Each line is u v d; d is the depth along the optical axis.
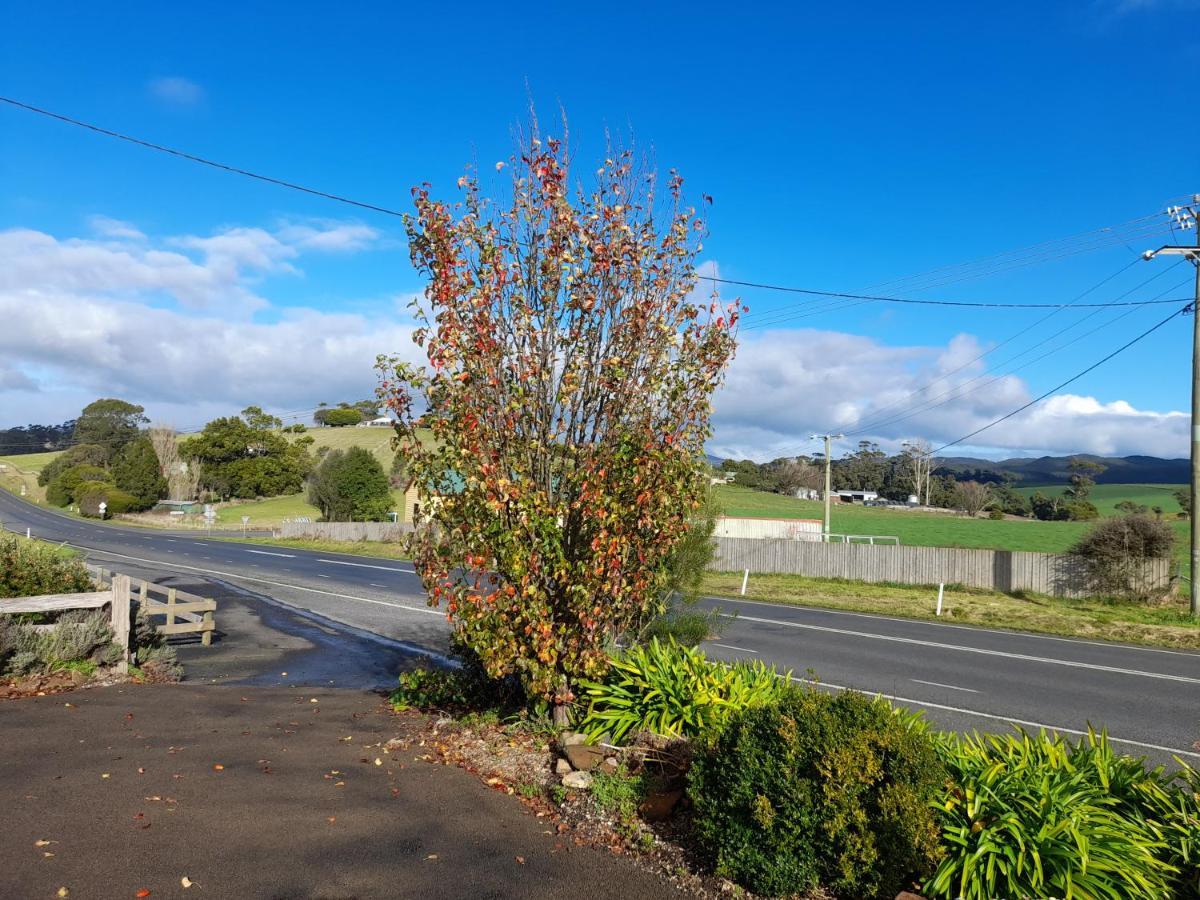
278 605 19.94
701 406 6.79
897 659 14.67
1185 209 21.88
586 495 6.38
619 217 6.83
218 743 6.76
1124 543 26.31
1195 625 20.88
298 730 7.38
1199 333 21.69
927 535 53.12
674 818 5.30
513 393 6.71
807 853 4.33
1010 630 20.52
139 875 4.23
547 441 6.84
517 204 7.04
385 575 29.22
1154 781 4.89
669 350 6.88
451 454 6.61
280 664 12.52
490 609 6.55
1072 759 5.02
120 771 5.84
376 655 13.51
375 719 8.01
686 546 9.30
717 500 9.94
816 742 4.38
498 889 4.36
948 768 4.73
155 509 88.38
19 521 68.69
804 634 17.64
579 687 7.07
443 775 6.16
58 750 6.29
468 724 7.45
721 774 4.66
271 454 101.25
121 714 7.64
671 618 9.44
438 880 4.41
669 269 6.96
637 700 6.66
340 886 4.27
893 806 4.19
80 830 4.73
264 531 67.25
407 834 5.00
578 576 6.52
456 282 6.68
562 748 6.41
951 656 15.32
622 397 6.67
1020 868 3.94
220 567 30.97
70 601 9.70
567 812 5.49
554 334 6.89
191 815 5.07
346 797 5.57
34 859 4.32
